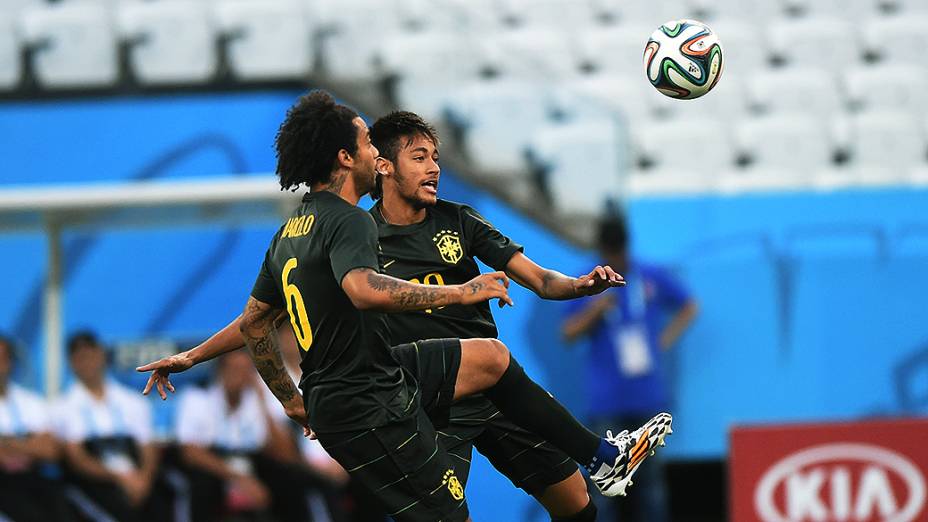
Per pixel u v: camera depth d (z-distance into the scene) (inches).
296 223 649.6
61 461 1250.0
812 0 1893.5
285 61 1417.3
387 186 720.3
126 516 1245.7
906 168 1598.2
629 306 1262.3
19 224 1371.8
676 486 1542.8
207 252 1444.4
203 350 702.5
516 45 1729.8
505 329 1327.5
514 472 743.7
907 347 1357.0
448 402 681.6
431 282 713.0
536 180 1305.4
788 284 1375.5
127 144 1429.6
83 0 1470.2
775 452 1131.3
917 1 1895.9
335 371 640.4
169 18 1439.5
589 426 1270.9
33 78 1440.7
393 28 1339.8
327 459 1267.2
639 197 1428.4
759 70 1758.1
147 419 1284.4
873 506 1122.0
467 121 1314.0
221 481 1248.2
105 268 1444.4
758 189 1433.3
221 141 1422.2
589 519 759.7
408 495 649.6
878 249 1385.3
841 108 1688.0
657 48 711.7
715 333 1371.8
